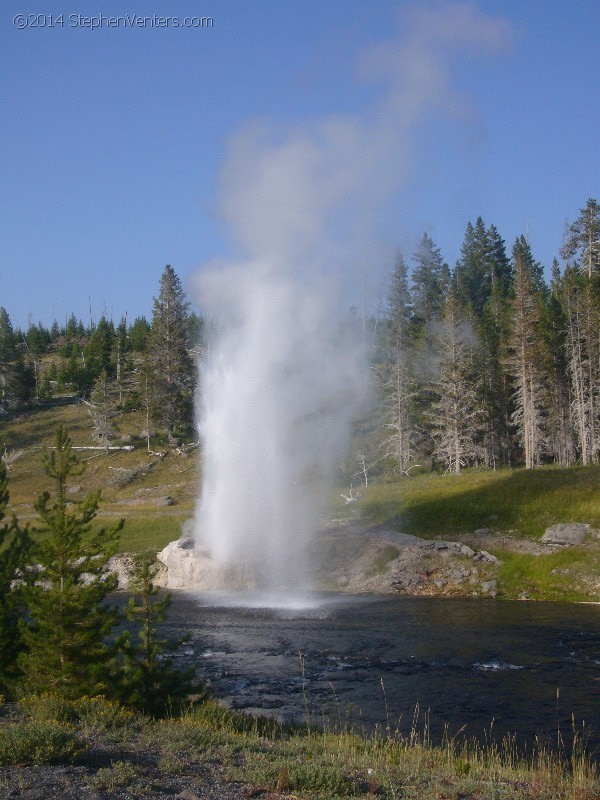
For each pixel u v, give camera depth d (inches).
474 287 4827.8
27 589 590.2
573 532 1567.4
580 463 2906.0
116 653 592.1
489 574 1461.6
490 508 1834.4
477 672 809.5
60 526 597.6
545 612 1203.2
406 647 936.3
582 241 3752.5
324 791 390.3
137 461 3203.7
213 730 521.7
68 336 6619.1
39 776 369.1
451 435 2642.7
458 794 412.5
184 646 949.2
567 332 2987.2
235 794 373.4
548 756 531.5
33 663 565.9
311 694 725.9
